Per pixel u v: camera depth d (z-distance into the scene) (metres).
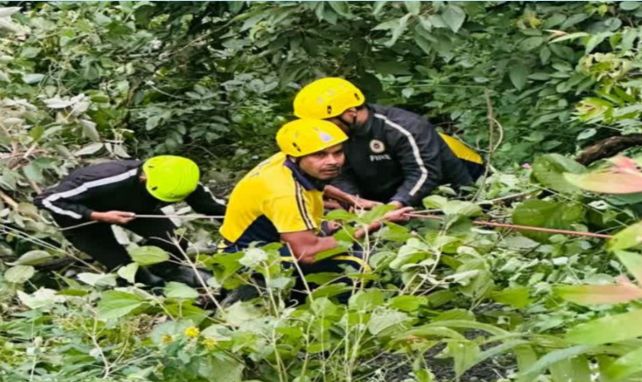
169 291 4.26
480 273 4.50
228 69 9.66
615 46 5.51
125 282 6.38
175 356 4.02
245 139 9.84
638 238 2.17
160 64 9.27
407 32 8.05
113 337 4.74
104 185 6.13
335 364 4.18
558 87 7.21
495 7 7.98
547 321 4.21
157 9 8.78
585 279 4.64
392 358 4.64
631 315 2.08
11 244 6.80
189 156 9.60
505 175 6.16
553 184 4.79
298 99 6.38
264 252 4.36
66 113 7.39
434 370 4.63
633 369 2.07
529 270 5.12
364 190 6.60
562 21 7.41
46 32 8.97
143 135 9.27
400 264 4.60
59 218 6.18
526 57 7.85
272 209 5.34
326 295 4.54
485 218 5.97
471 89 8.66
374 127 6.35
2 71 7.63
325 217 4.80
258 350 4.09
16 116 7.04
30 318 4.82
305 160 5.36
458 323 3.53
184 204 7.36
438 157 6.34
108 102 8.42
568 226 5.10
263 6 7.84
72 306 5.08
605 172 2.27
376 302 4.13
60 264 6.63
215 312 5.11
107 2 9.20
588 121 6.18
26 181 6.83
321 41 8.25
